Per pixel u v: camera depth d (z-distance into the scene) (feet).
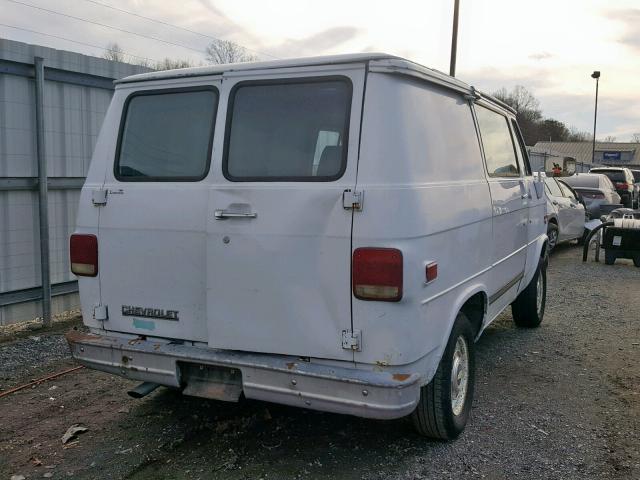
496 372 16.93
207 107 11.53
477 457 11.86
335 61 10.44
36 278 21.04
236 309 10.87
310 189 10.23
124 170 12.15
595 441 12.60
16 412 14.07
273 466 11.52
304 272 10.28
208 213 10.98
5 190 19.80
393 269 9.67
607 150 265.54
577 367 17.34
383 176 9.91
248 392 10.73
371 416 9.86
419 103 11.07
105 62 23.17
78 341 12.20
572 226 41.39
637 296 27.27
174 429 13.20
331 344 10.21
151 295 11.73
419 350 10.23
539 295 21.39
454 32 67.31
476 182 13.42
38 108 19.90
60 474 11.32
